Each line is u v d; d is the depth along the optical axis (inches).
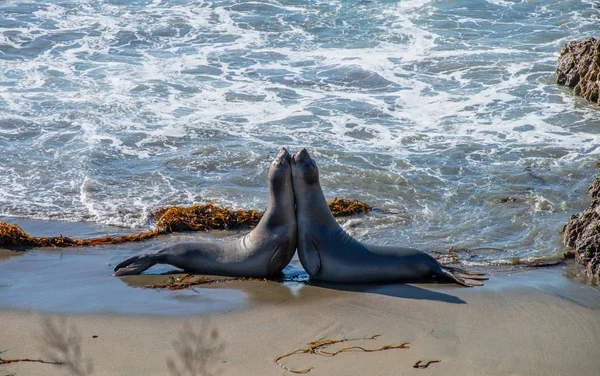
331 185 1467.8
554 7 2704.2
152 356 792.9
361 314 913.5
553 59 2234.3
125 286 1020.5
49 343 825.5
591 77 1926.7
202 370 754.2
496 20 2600.9
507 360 791.1
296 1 2829.7
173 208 1311.5
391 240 1224.8
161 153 1642.5
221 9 2743.6
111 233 1269.7
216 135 1736.0
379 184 1472.7
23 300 965.2
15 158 1593.3
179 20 2623.0
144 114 1861.5
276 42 2428.6
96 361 781.3
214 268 1071.0
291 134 1739.7
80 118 1825.8
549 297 964.0
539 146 1656.0
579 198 1386.6
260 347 818.2
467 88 2032.5
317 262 1033.5
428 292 989.2
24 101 1930.4
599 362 791.7
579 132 1737.2
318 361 782.5
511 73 2132.1
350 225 1286.9
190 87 2048.5
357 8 2743.6
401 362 780.6
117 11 2714.1
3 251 1173.7
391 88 2042.3
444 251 1173.7
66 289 1010.1
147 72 2161.7
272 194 1043.3
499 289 994.7
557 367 777.6
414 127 1785.2
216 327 874.8
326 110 1888.5
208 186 1472.7
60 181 1492.4
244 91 2021.4
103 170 1550.2
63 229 1280.8
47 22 2588.6
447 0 2783.0
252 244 1056.2
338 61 2250.2
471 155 1614.2
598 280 1056.8
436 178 1498.5
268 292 995.3
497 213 1331.2
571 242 1185.4
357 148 1654.8
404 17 2640.3
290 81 2096.5
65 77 2113.7
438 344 826.8
